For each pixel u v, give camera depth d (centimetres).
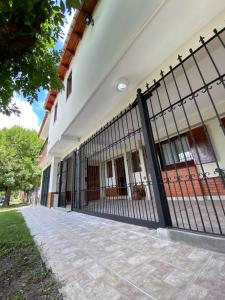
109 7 310
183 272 128
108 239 233
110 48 308
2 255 203
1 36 157
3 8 149
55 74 278
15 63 215
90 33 396
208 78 327
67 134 607
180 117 511
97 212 424
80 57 471
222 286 106
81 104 432
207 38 239
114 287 120
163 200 230
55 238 264
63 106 635
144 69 318
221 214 299
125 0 270
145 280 124
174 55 285
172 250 172
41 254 197
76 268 155
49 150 822
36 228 355
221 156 441
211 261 139
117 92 376
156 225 248
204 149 473
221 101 434
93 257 177
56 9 168
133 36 261
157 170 242
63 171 842
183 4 218
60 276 142
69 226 347
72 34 475
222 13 225
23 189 1595
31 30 170
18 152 1574
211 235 165
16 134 1628
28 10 148
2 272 158
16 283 137
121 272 140
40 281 137
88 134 581
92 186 778
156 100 399
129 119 470
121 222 326
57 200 817
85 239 244
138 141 691
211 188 454
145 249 183
